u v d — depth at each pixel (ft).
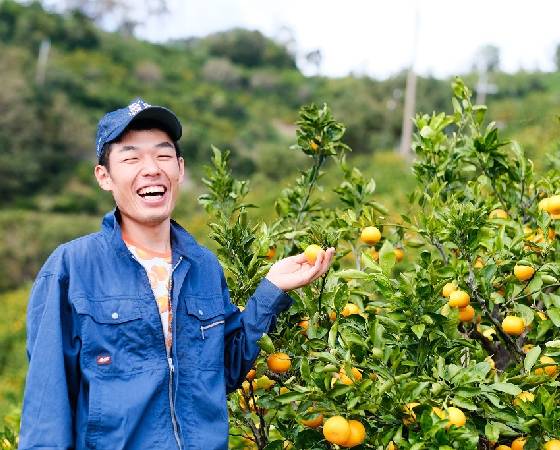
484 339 9.64
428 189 10.82
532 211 10.69
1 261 94.79
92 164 140.15
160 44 228.63
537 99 92.94
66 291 6.52
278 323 8.29
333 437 6.81
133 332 6.47
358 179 11.23
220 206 10.91
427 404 6.87
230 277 9.05
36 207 123.24
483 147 10.44
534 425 7.09
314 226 7.95
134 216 6.98
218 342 6.98
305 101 198.59
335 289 8.14
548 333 9.15
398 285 7.34
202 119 168.14
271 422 9.12
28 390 6.11
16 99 135.54
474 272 8.87
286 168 92.89
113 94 167.94
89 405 6.15
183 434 6.35
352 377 6.88
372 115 106.73
